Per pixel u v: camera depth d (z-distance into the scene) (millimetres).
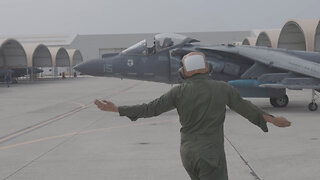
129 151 7043
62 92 26922
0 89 31906
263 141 7703
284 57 13469
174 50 13977
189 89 2854
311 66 12883
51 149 7438
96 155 6777
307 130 9000
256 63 13766
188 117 2840
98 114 13555
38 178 5379
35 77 56375
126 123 10992
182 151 2877
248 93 13289
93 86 34688
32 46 49781
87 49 82562
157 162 6125
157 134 8906
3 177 5484
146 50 14312
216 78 14172
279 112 12789
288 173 5320
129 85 35719
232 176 5219
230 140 7891
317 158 6152
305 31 28797
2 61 44562
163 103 2912
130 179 5207
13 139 8766
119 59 14461
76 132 9539
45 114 13906
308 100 17281
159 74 14344
